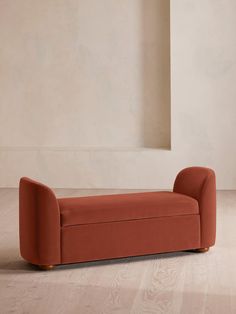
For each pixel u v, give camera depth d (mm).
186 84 9742
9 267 5934
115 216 5930
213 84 9711
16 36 10445
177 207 6152
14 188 10016
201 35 9672
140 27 10258
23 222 5887
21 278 5633
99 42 10328
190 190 6367
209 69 9695
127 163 9898
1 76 10516
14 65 10477
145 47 10266
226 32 9648
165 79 10266
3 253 6371
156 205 6082
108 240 5926
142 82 10312
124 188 9930
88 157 9953
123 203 6004
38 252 5762
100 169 9953
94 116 10438
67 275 5703
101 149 10070
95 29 10320
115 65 10336
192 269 5867
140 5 10234
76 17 10336
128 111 10383
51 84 10461
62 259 5812
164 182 9859
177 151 9812
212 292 5285
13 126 10539
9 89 10531
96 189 9867
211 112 9734
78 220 5820
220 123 9742
